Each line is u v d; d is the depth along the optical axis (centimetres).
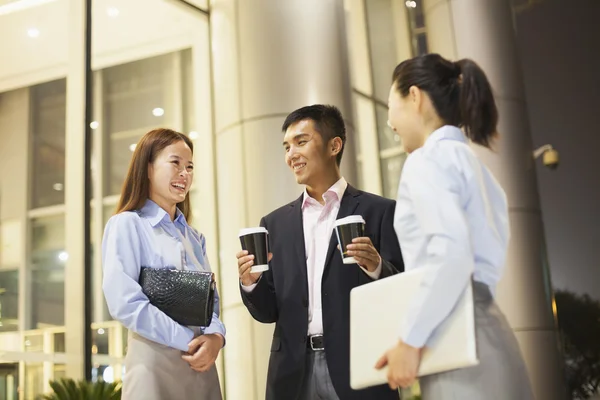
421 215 138
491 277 143
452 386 136
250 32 400
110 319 539
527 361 503
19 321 557
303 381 200
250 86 392
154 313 180
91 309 428
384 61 570
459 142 149
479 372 135
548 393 501
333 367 194
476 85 154
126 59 529
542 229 542
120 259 185
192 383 186
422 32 578
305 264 209
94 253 550
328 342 196
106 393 379
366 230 208
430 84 156
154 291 184
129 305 179
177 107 508
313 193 221
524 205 533
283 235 217
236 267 389
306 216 220
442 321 133
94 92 544
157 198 203
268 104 386
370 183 548
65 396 379
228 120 404
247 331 376
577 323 897
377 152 558
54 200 563
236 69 403
